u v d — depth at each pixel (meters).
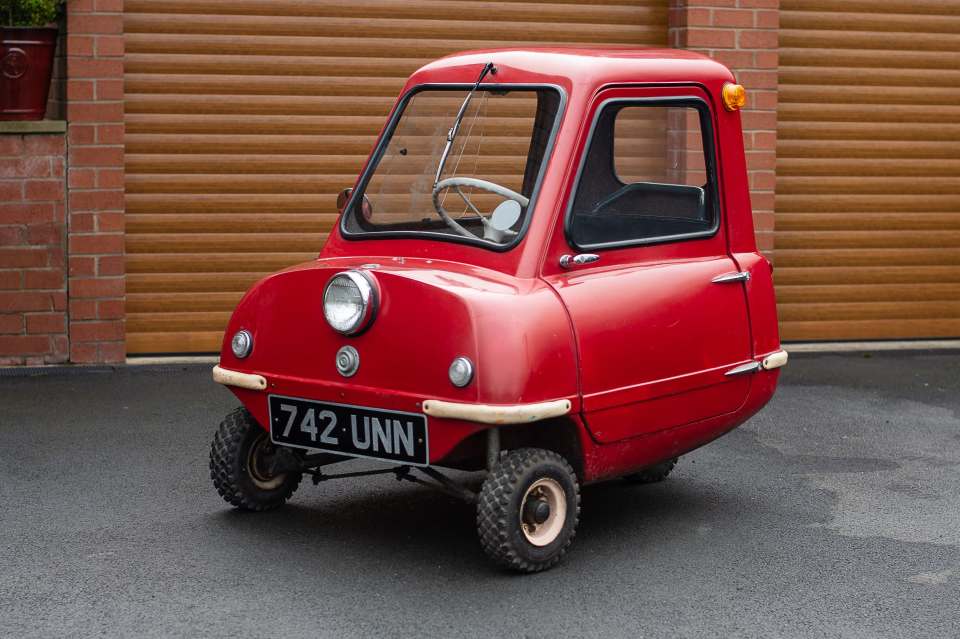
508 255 5.85
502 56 6.40
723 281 6.51
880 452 8.23
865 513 6.91
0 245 10.19
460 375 5.46
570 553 6.21
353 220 6.58
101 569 5.90
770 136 11.40
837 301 11.96
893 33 11.84
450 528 6.54
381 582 5.76
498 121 6.29
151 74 10.54
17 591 5.62
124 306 10.49
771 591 5.73
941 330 12.11
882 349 11.71
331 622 5.30
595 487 7.41
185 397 9.52
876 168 11.91
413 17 10.97
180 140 10.62
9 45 9.99
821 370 10.84
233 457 6.53
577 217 5.99
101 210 10.35
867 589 5.77
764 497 7.21
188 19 10.55
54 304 10.36
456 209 6.31
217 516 6.70
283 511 6.79
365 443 5.82
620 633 5.23
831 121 11.80
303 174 10.87
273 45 10.71
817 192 11.83
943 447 8.36
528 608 5.47
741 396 6.66
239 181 10.75
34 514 6.73
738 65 11.28
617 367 5.94
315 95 10.82
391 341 5.69
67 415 8.94
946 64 11.98
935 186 12.04
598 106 6.10
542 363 5.58
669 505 7.04
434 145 6.46
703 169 6.56
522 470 5.71
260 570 5.90
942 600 5.64
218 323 10.82
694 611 5.48
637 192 6.28
